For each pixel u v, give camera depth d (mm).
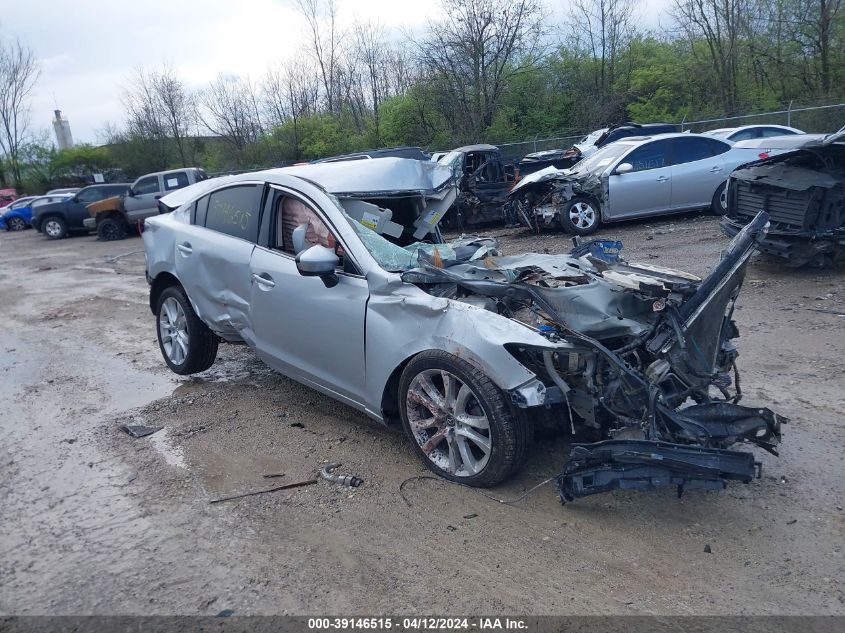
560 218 12742
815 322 6609
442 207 5488
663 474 3305
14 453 4789
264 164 36000
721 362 4223
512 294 3900
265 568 3307
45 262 17172
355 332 4281
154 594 3145
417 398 4031
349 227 4434
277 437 4805
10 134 46344
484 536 3488
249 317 5105
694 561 3225
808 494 3736
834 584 3023
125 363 6961
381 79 36469
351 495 3951
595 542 3398
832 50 25844
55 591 3191
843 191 7805
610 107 29781
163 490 4117
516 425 3670
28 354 7625
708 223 12383
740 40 28031
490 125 29531
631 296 3883
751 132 17438
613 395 3631
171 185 21359
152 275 6176
